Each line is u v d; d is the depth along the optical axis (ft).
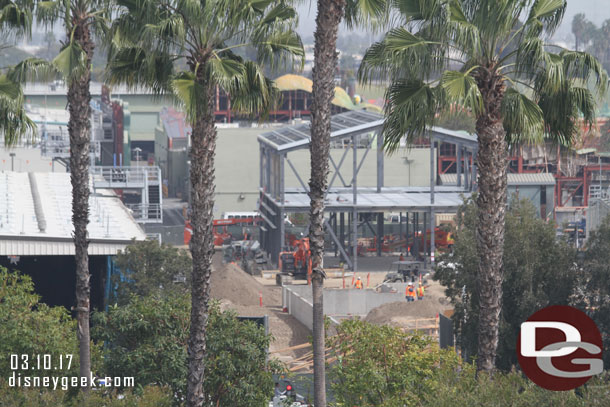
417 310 573.33
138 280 460.55
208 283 204.13
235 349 250.78
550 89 175.83
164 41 191.11
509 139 193.47
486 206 185.26
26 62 209.97
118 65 212.02
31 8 207.41
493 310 187.01
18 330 243.40
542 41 171.32
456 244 390.42
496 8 172.14
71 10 211.00
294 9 193.36
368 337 218.38
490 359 188.24
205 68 191.31
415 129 181.06
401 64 174.09
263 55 198.80
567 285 373.20
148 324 251.39
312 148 187.83
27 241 476.13
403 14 177.78
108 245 486.79
